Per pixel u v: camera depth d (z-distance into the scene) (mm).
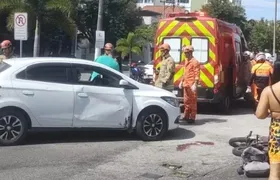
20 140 8773
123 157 8172
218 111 14375
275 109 5090
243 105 16922
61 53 45625
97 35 19672
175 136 10195
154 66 13969
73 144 9055
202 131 10906
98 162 7770
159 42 13969
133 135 10125
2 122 8586
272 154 5109
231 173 7395
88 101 9125
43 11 25562
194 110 11914
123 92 9398
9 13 26219
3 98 8531
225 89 14148
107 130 9797
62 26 26375
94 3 48188
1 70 8805
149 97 9586
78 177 6863
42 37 42438
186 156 8414
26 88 8688
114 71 9500
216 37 13305
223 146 9305
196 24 13500
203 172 7414
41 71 8914
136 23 53344
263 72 13859
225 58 14031
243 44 16984
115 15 49938
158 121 9664
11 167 7270
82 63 9242
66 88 8977
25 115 8750
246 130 11242
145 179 6918
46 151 8398
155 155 8406
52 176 6859
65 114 8961
